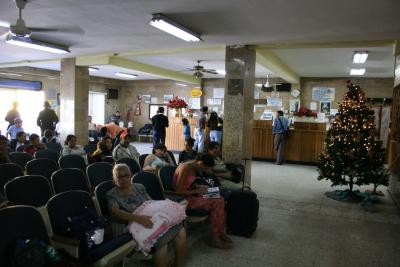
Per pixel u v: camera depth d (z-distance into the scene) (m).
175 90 14.63
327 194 6.04
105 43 6.05
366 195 5.86
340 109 5.93
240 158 5.74
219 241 3.64
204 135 8.08
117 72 12.37
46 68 11.53
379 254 3.60
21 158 4.84
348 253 3.61
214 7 3.79
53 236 2.47
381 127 10.83
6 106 10.98
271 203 5.44
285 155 9.72
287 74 9.52
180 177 3.77
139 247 2.66
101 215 2.83
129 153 5.55
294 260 3.40
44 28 4.97
